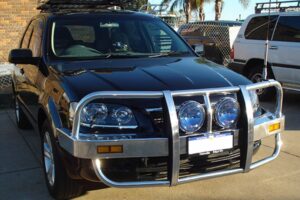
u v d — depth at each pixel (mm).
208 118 3828
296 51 8625
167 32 5668
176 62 4773
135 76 4125
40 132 4902
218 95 3932
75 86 3955
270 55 9219
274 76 9227
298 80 8688
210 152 3854
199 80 4059
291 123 7453
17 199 4523
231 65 10305
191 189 4680
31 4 12977
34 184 4898
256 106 4324
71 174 3875
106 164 3717
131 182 3697
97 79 4070
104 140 3592
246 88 4008
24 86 5992
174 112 3656
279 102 4461
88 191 4602
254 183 4828
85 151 3602
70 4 6199
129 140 3605
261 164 4227
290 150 5945
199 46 5754
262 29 9500
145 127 3713
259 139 4133
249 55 9750
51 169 4426
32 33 6102
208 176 3887
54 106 4145
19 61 5051
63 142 3840
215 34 14688
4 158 5805
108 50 5148
